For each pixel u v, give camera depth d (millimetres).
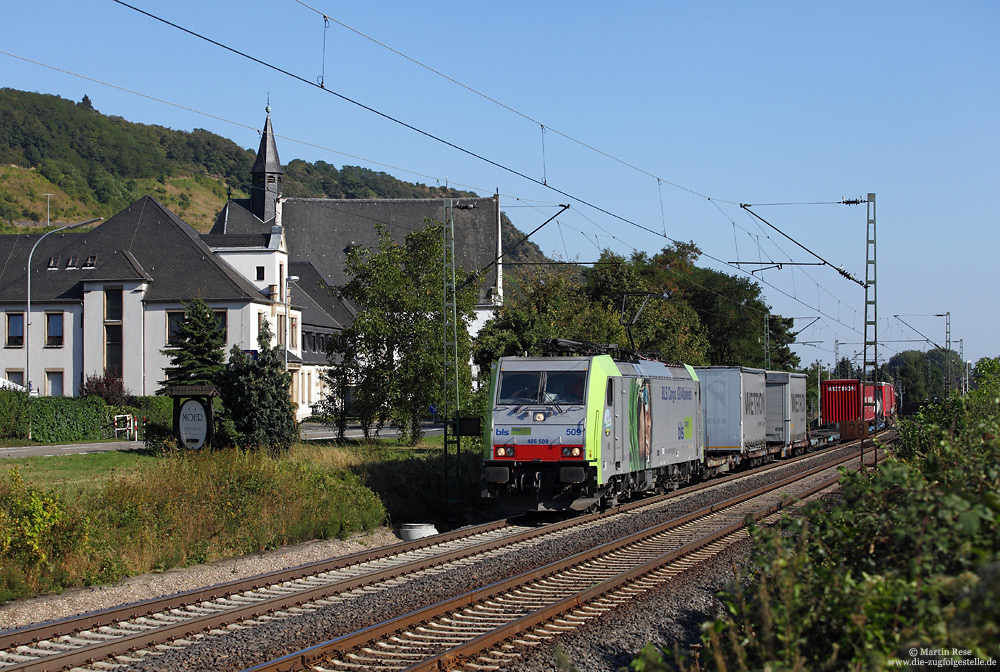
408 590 12289
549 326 40812
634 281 63906
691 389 27828
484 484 19969
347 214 79812
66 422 36500
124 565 13922
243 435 25250
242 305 52812
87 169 171875
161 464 18547
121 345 53406
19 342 54406
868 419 48344
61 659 8867
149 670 8680
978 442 9078
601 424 19734
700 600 11430
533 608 11016
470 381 32469
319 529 17969
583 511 21328
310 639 9688
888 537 6992
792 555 7211
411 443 34438
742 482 29297
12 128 168750
